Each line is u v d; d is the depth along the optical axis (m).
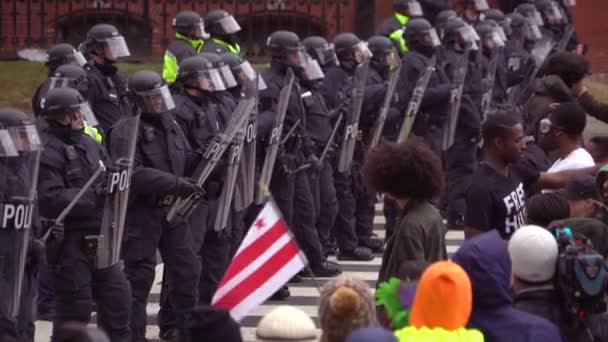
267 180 21.55
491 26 28.98
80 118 17.30
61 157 17.17
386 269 13.90
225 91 20.41
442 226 13.82
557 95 20.22
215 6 39.44
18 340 15.86
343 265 24.28
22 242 16.00
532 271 12.80
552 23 34.22
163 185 18.03
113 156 17.38
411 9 30.47
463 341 11.09
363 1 40.34
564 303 12.87
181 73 19.38
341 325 11.09
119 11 39.06
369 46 25.62
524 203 15.80
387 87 24.86
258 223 12.85
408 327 11.31
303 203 22.48
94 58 21.61
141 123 18.23
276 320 11.39
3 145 15.86
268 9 39.78
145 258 18.36
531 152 17.80
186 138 19.19
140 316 18.59
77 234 17.34
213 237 20.09
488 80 28.84
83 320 17.47
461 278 11.05
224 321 10.26
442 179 13.78
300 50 22.27
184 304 18.78
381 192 13.86
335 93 24.17
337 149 24.00
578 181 15.71
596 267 12.80
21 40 38.25
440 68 26.88
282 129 21.95
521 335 11.90
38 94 21.89
